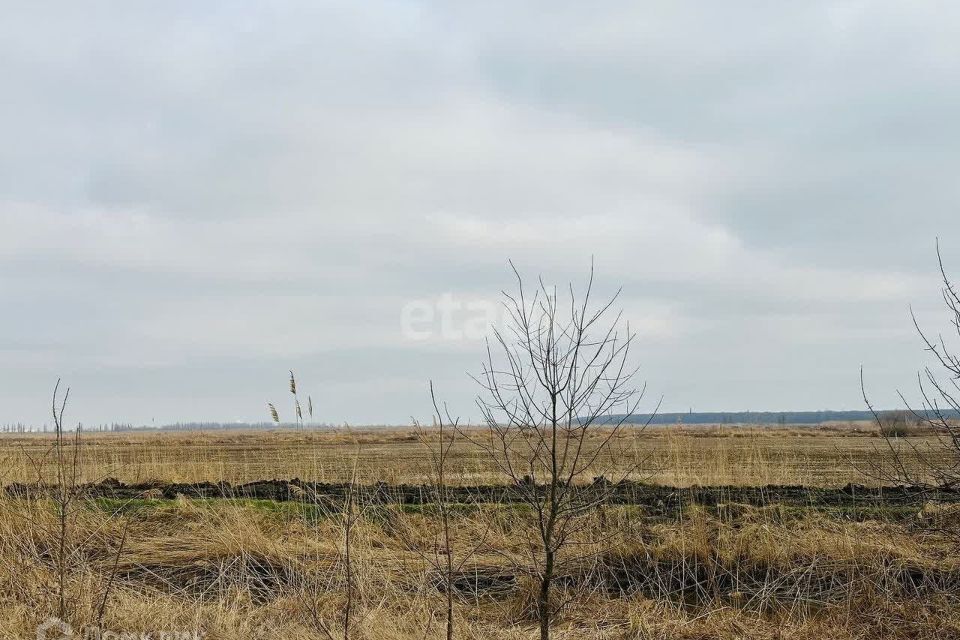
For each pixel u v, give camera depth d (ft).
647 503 37.58
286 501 39.88
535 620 25.35
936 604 25.29
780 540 30.12
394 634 22.26
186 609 24.67
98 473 47.73
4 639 21.68
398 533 30.99
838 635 23.89
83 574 25.89
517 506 34.40
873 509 35.22
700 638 24.11
